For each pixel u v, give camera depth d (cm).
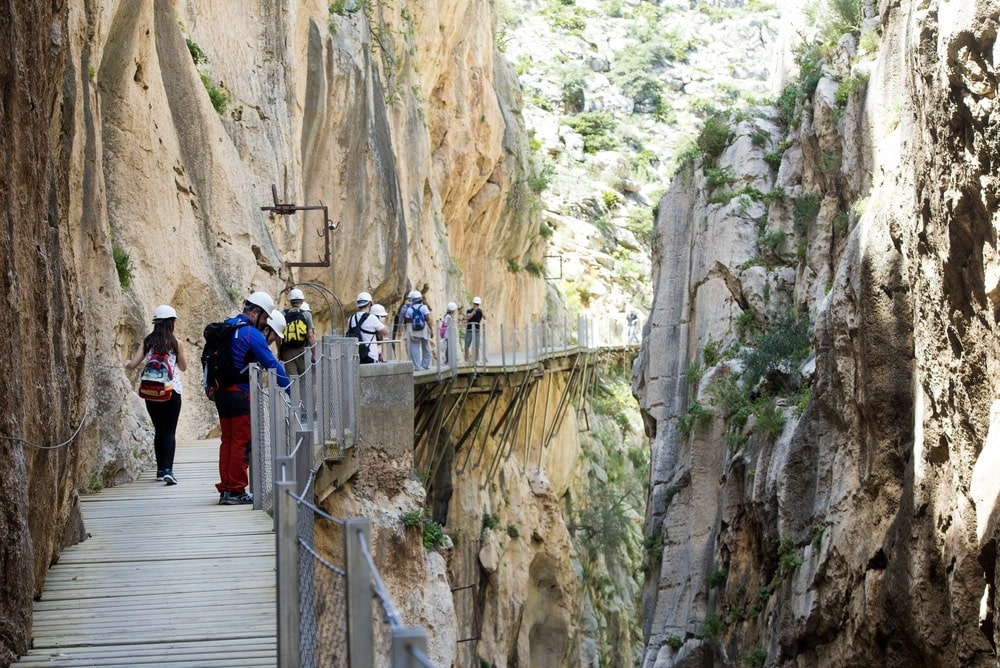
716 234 2658
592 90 9100
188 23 2216
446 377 2484
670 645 2367
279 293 2227
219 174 2056
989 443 1148
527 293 4962
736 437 2225
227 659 716
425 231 3550
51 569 906
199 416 1814
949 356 1267
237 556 940
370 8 3256
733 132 2833
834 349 1678
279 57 2577
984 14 1041
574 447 4416
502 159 4491
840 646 1605
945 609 1311
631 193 7550
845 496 1630
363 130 2897
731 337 2561
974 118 1083
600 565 4334
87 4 1609
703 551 2402
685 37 10825
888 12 1989
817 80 2614
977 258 1151
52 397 860
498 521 3256
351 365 1422
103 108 1736
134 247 1739
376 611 1363
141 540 991
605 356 5172
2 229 720
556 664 3612
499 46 5584
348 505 1405
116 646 741
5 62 759
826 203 2320
